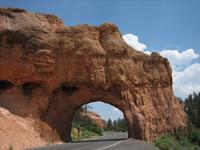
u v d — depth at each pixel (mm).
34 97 42219
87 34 45219
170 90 55906
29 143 33969
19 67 40781
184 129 55281
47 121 42562
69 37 43844
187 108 84500
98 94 47938
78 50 43750
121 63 47438
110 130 158875
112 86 47438
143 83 50688
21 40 40844
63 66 43219
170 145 39594
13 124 34906
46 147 32219
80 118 112125
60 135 43969
